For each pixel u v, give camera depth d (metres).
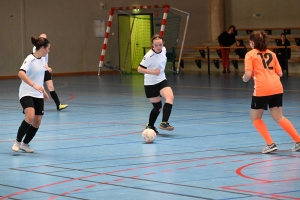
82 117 13.69
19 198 6.32
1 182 7.14
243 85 22.38
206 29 36.62
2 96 19.81
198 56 34.66
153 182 6.92
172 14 34.38
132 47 34.50
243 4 36.41
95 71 33.38
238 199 6.01
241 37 34.62
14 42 30.58
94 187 6.74
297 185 6.58
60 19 31.91
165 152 8.96
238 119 12.70
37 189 6.72
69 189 6.68
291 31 34.44
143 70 10.55
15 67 30.72
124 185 6.80
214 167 7.72
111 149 9.35
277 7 35.16
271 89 8.62
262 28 35.59
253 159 8.23
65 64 32.19
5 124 12.71
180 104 16.11
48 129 11.77
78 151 9.23
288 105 15.21
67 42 32.19
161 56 10.71
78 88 22.81
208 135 10.58
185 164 7.98
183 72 32.81
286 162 7.96
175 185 6.73
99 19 33.25
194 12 36.19
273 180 6.86
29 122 9.02
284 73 29.42
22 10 30.61
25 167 8.06
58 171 7.72
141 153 8.92
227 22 36.94
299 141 8.74
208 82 24.52
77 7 32.44
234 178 7.02
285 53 27.92
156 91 10.80
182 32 35.78
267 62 8.68
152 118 10.92
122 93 20.09
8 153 9.20
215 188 6.53
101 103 16.91
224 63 31.17
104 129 11.65
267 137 8.66
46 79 15.11
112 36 33.66
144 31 34.44
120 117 13.55
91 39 33.06
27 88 9.07
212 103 16.19
